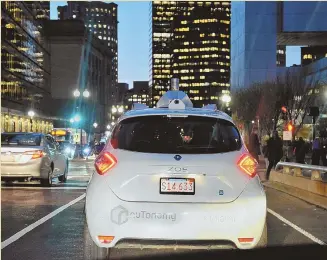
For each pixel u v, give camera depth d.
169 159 5.27
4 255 6.85
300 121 56.19
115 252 7.04
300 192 14.64
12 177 14.98
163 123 5.66
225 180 5.26
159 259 6.62
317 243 7.80
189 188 5.22
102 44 140.38
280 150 19.67
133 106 6.58
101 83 142.88
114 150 5.44
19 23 72.38
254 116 57.81
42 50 94.38
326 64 55.56
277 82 55.66
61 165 17.45
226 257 6.75
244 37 70.12
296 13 68.75
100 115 140.00
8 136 15.83
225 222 5.18
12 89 68.00
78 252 7.04
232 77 79.44
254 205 5.25
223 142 5.54
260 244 5.54
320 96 51.88
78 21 113.44
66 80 113.06
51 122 97.31
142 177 5.25
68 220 9.59
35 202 12.09
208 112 5.86
